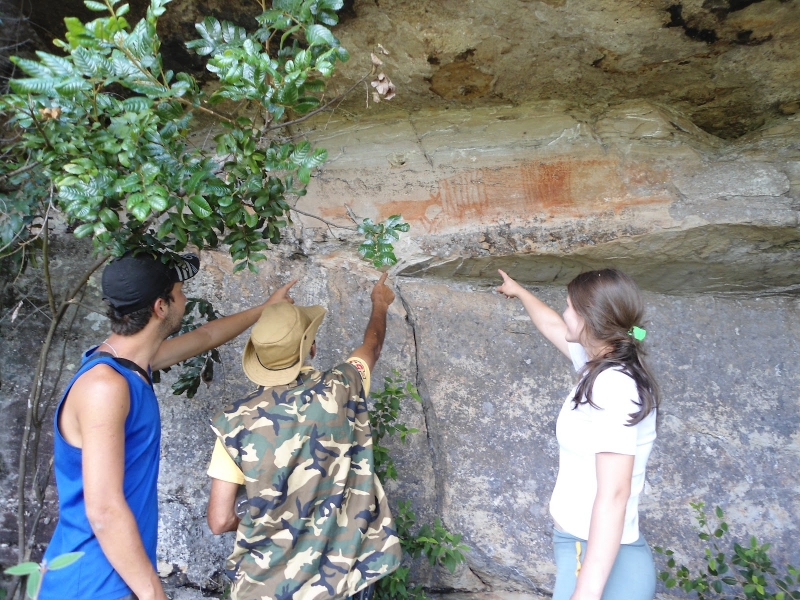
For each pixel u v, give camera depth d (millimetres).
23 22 1981
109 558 1282
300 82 1318
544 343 2516
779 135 2291
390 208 2445
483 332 2543
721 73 2152
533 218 2357
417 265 2477
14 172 1547
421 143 2447
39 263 2385
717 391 2428
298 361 1685
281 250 2514
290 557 1560
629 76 2211
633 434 1363
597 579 1297
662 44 2031
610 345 1485
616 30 1982
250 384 2451
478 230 2391
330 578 1569
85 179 1305
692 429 2408
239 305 2492
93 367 1373
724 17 1902
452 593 2496
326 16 1388
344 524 1626
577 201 2332
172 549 2422
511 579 2443
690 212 2229
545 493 2434
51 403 2365
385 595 2148
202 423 2451
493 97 2373
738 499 2338
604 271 1535
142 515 1450
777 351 2430
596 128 2367
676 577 2164
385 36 2072
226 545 2410
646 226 2260
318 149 1438
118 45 1193
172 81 2182
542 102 2408
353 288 2545
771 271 2355
